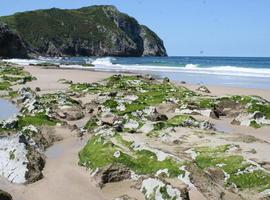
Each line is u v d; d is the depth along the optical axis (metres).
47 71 82.25
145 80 58.38
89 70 91.25
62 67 102.50
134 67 106.38
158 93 44.16
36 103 34.53
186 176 18.36
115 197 18.19
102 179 19.41
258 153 22.94
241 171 19.92
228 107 37.22
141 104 36.28
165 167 19.19
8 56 167.25
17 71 72.62
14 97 44.25
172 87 49.78
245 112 34.28
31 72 78.56
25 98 41.47
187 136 26.27
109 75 74.69
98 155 21.16
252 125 32.53
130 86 50.44
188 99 40.03
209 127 29.77
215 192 17.89
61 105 35.66
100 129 26.64
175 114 35.84
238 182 19.41
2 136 22.08
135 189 18.58
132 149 21.91
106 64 124.50
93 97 44.25
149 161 20.08
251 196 18.50
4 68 78.38
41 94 46.59
